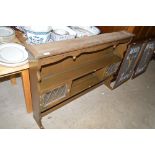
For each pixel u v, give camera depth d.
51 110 1.74
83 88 1.95
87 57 1.84
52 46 1.23
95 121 1.94
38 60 1.12
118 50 2.07
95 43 1.42
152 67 3.45
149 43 2.47
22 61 1.28
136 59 2.44
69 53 1.29
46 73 1.51
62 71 1.60
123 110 2.19
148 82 2.91
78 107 2.07
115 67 2.18
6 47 1.37
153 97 2.56
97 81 2.13
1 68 1.22
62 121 1.85
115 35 1.69
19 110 1.87
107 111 2.12
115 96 2.40
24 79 1.53
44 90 1.36
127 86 2.68
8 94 2.04
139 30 2.03
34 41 1.39
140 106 2.33
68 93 1.72
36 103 1.55
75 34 1.57
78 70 1.67
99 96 2.32
